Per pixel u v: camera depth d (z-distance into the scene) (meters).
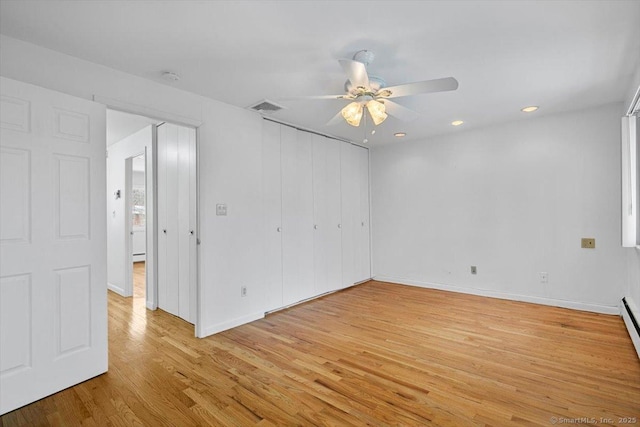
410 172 5.00
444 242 4.67
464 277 4.49
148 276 4.07
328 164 4.64
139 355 2.62
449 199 4.60
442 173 4.66
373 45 2.18
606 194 3.48
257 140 3.57
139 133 4.27
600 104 3.43
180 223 3.56
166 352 2.68
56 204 2.08
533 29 2.01
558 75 2.68
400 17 1.87
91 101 2.28
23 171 1.94
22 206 1.93
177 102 2.86
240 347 2.77
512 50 2.26
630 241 2.66
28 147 1.96
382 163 5.34
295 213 4.11
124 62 2.38
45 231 2.03
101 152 2.31
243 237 3.39
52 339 2.05
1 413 1.84
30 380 1.95
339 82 2.77
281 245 3.90
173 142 3.68
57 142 2.09
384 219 5.32
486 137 4.26
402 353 2.61
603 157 3.49
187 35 2.04
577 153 3.63
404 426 1.72
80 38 2.05
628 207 2.67
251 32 2.01
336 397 2.00
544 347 2.66
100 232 2.30
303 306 3.99
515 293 4.07
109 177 5.09
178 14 1.82
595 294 3.56
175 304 3.67
